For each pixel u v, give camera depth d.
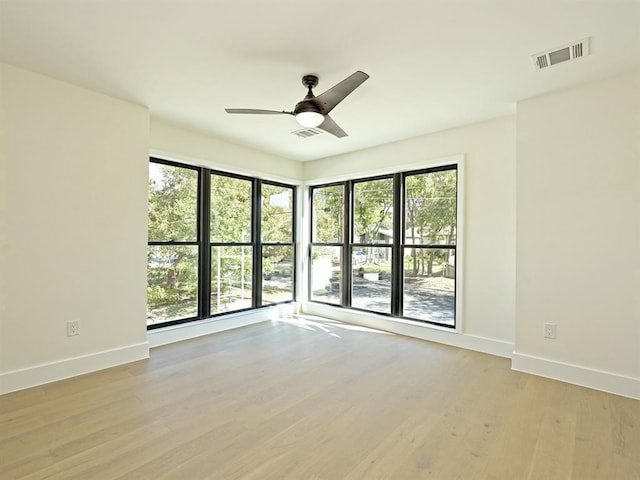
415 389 2.60
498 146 3.43
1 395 2.42
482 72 2.50
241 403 2.37
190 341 3.80
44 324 2.63
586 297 2.67
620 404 2.37
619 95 2.54
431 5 1.78
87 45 2.19
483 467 1.71
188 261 3.99
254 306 4.78
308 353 3.42
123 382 2.69
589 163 2.66
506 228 3.38
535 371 2.89
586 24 1.94
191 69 2.49
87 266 2.86
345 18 1.90
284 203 5.23
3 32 2.05
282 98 2.98
